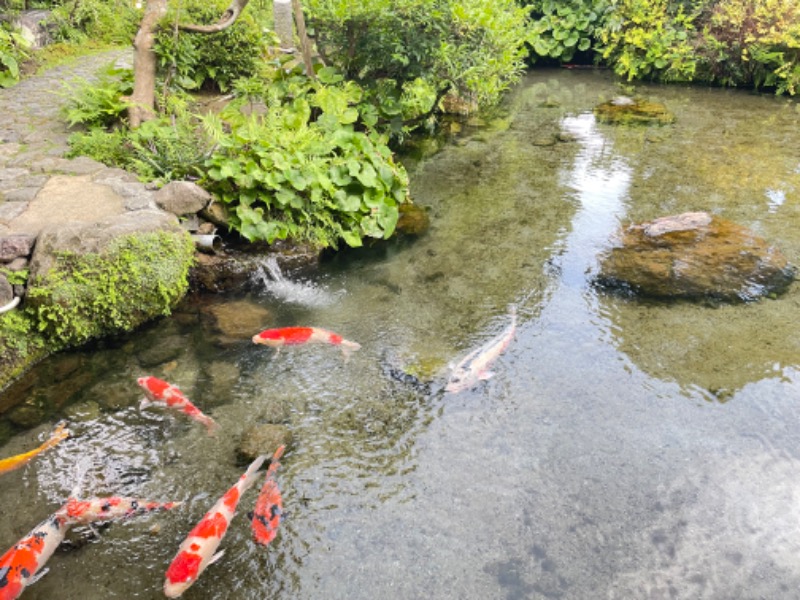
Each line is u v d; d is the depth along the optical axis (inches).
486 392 159.9
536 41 589.3
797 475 135.2
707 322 188.9
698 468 136.7
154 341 177.9
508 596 109.0
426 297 204.2
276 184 215.0
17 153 236.7
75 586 110.3
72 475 133.1
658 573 113.4
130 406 153.8
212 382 162.6
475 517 124.7
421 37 303.4
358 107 318.7
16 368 161.6
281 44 359.3
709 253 224.2
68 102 291.4
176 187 203.0
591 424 149.3
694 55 523.5
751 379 164.4
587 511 126.2
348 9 294.2
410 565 114.9
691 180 308.2
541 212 272.2
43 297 163.5
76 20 437.4
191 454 139.6
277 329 168.9
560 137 383.2
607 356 173.9
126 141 243.0
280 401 156.5
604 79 565.6
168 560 115.6
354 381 163.9
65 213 188.9
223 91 342.6
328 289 209.2
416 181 311.6
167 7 281.1
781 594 109.8
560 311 195.5
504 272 219.9
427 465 137.6
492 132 397.1
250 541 119.3
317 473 135.2
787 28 468.4
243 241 217.9
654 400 157.1
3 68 347.9
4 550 115.9
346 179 236.7
